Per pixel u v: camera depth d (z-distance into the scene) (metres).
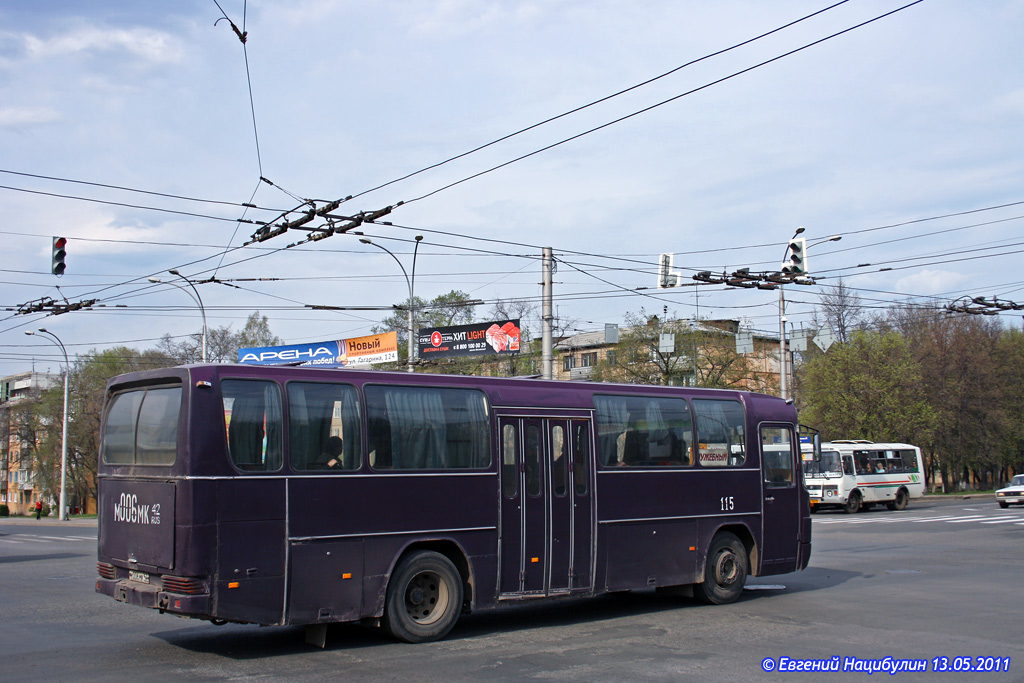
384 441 9.55
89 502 74.56
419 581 9.60
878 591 13.48
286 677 7.71
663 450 12.02
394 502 9.46
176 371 8.63
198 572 8.16
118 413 9.45
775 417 13.60
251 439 8.66
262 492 8.61
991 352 57.16
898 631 10.06
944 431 54.56
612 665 8.27
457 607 9.76
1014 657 8.71
